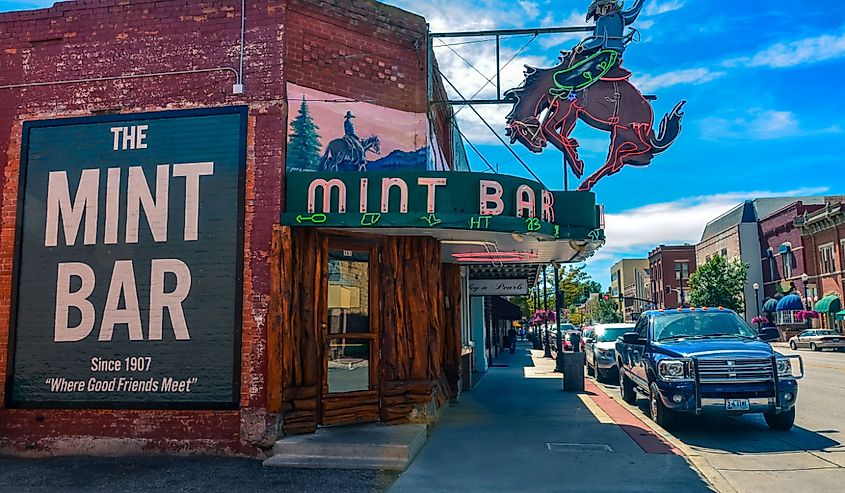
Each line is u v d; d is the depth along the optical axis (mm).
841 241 47375
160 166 9039
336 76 9531
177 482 7289
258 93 8984
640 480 7242
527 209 8977
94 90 9359
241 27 9172
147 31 9367
